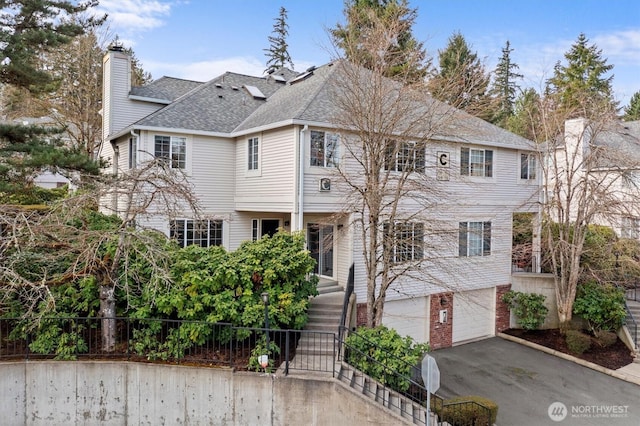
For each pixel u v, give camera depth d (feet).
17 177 47.47
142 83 124.88
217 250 35.81
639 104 140.36
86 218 33.91
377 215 38.45
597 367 46.60
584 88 96.12
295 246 36.73
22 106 81.35
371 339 34.04
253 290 34.68
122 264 32.19
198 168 52.24
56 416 29.37
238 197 54.03
